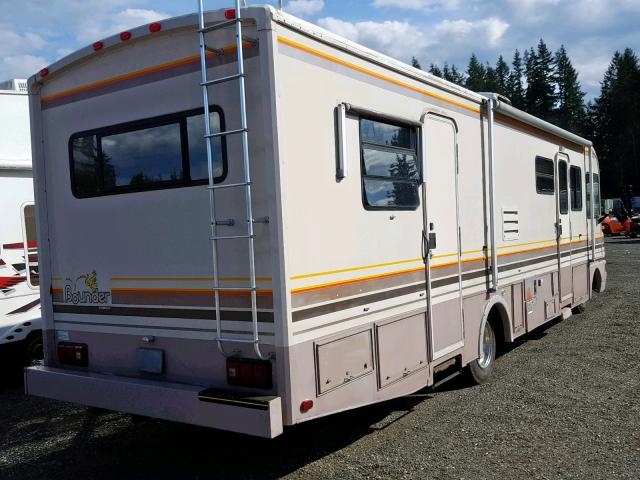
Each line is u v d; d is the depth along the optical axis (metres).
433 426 4.88
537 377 6.12
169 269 3.98
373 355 4.16
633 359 6.64
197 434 5.02
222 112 3.69
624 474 3.90
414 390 4.63
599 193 10.24
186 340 3.92
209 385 3.81
